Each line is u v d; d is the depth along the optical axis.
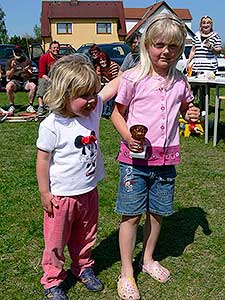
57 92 2.44
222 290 2.85
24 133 7.63
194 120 2.81
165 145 2.68
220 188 4.70
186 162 5.70
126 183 2.73
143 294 2.81
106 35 42.97
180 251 3.33
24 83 10.26
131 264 2.88
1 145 6.73
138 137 2.55
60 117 2.52
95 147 2.62
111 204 4.20
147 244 2.99
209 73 6.59
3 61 15.22
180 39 2.55
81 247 2.84
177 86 2.69
